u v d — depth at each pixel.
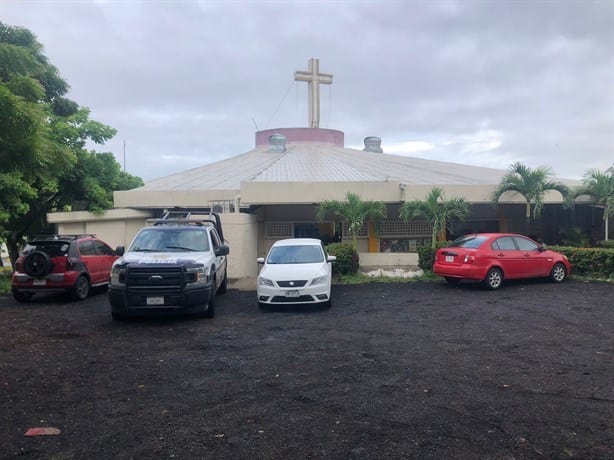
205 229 12.27
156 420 5.15
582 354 7.53
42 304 12.91
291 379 6.48
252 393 5.96
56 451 4.46
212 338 8.91
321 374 6.68
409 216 18.08
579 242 21.00
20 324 10.24
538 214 18.86
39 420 5.19
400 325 9.80
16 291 13.05
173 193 20.14
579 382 6.22
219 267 12.80
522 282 15.62
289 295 11.34
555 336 8.70
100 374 6.80
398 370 6.82
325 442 4.57
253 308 12.02
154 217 21.42
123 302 9.96
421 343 8.34
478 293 13.63
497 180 22.45
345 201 18.17
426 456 4.28
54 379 6.59
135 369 7.02
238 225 17.12
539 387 6.04
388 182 19.06
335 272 16.67
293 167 22.84
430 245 17.64
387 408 5.39
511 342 8.32
